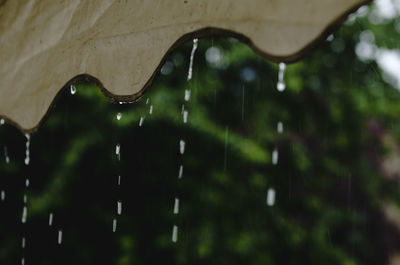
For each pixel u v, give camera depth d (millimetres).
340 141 4094
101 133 3389
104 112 3396
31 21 1050
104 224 3643
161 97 3311
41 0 1028
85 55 897
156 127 3455
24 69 1057
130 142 3445
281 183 3750
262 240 3527
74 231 3600
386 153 4512
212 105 3729
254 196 3580
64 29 957
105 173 3523
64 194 3428
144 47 780
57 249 3633
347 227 4336
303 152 3795
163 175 3543
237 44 3662
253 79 3840
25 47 1061
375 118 4625
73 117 3420
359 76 4109
